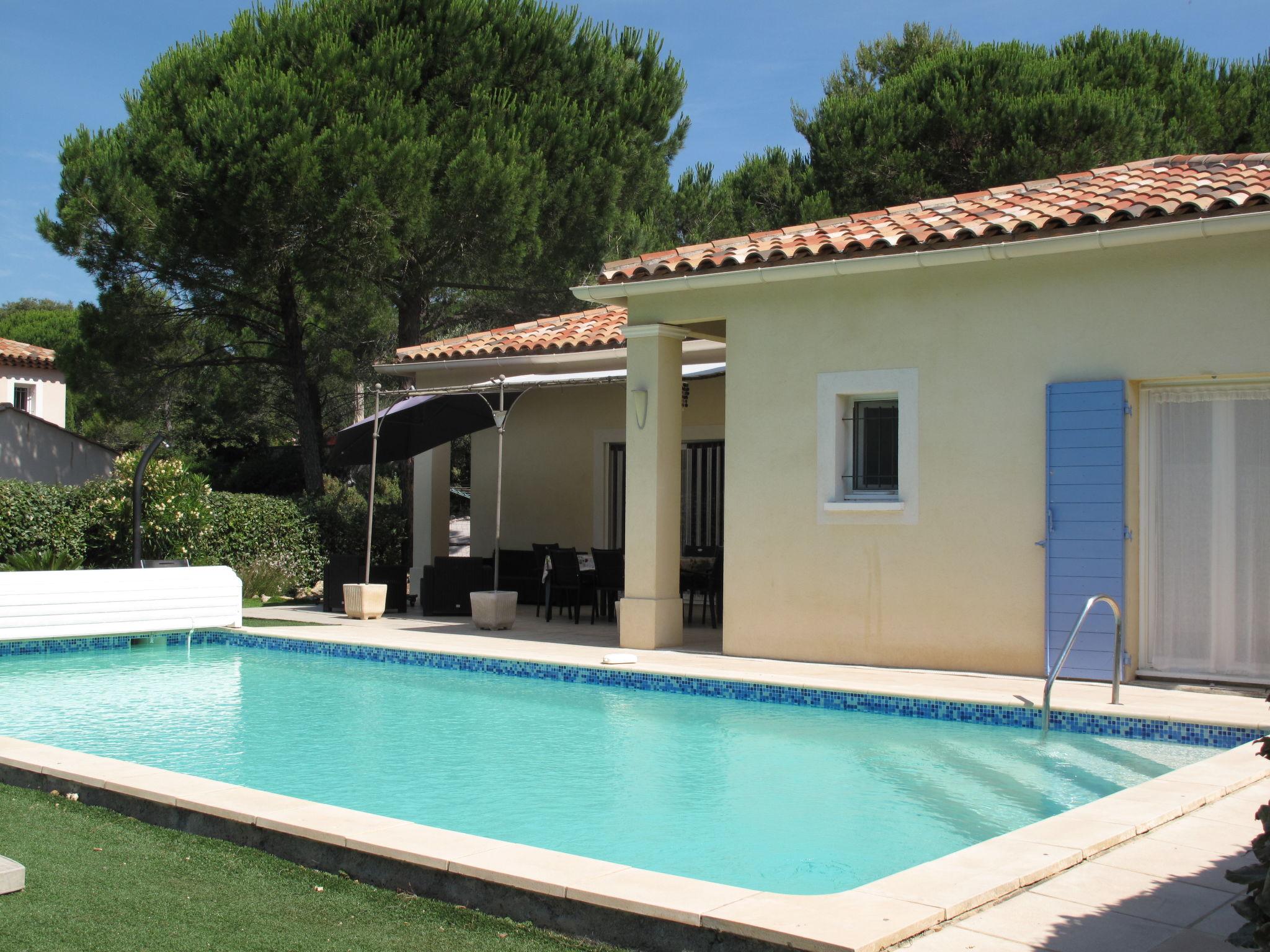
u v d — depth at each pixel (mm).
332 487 29312
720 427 16703
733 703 10250
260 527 19875
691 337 13461
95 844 5219
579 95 24734
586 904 4129
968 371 10812
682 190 29047
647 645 12586
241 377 29328
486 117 22625
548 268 24094
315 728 9375
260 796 5602
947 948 3771
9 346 36875
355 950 3953
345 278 22172
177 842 5289
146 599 14023
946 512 10875
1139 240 9742
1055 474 10266
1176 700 9070
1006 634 10562
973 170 25812
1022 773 7648
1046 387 10367
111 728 9359
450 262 23406
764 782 7453
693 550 16953
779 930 3730
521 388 14688
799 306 11773
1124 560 9992
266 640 13984
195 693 11117
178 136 21469
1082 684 9977
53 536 17375
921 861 5754
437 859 4551
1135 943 3850
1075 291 10312
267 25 23156
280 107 21109
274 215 20938
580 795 7129
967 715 9219
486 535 19328
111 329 23125
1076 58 27797
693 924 3891
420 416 17562
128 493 17703
